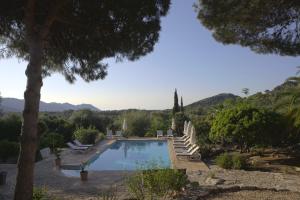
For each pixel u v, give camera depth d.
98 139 27.38
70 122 27.86
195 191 9.40
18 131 20.27
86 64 9.77
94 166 18.08
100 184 11.55
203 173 13.08
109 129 32.09
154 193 8.74
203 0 9.33
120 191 10.14
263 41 9.67
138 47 9.20
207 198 8.81
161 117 37.56
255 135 19.38
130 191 9.30
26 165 7.21
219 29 9.93
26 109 7.32
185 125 27.75
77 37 8.91
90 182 11.95
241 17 9.06
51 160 17.39
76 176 13.24
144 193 8.90
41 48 7.64
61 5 7.67
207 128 25.12
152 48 9.43
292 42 9.27
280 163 18.08
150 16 8.76
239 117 20.05
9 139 20.02
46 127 22.30
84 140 24.83
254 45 10.01
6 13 8.02
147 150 24.41
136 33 8.79
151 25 8.87
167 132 30.69
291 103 17.84
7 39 9.28
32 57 7.50
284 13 8.89
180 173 9.18
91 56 9.34
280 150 22.36
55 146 21.14
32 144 7.30
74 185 11.48
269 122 19.33
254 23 9.25
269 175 12.54
